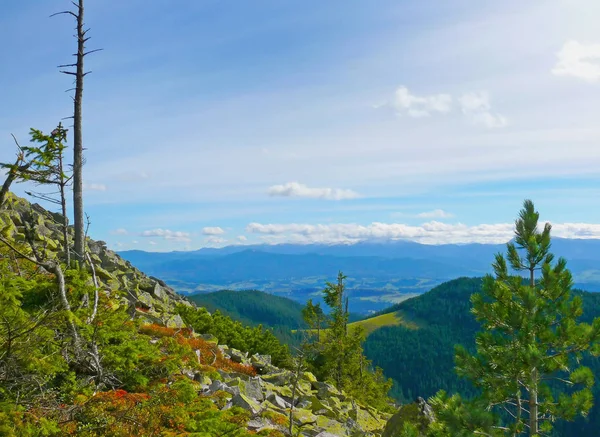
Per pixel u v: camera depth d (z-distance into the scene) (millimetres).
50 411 10211
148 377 15742
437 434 15477
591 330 14828
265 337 49375
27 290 12109
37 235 28422
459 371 16266
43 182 15758
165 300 40781
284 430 17438
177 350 19688
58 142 15516
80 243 21141
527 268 16438
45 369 10031
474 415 14844
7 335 9383
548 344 15586
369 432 23172
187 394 12125
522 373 15391
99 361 14273
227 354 30859
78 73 22141
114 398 12211
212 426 11109
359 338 48406
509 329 16156
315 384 27562
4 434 8031
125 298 30375
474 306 16625
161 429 11094
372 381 49750
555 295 15812
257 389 21000
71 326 12977
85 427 10438
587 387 14953
